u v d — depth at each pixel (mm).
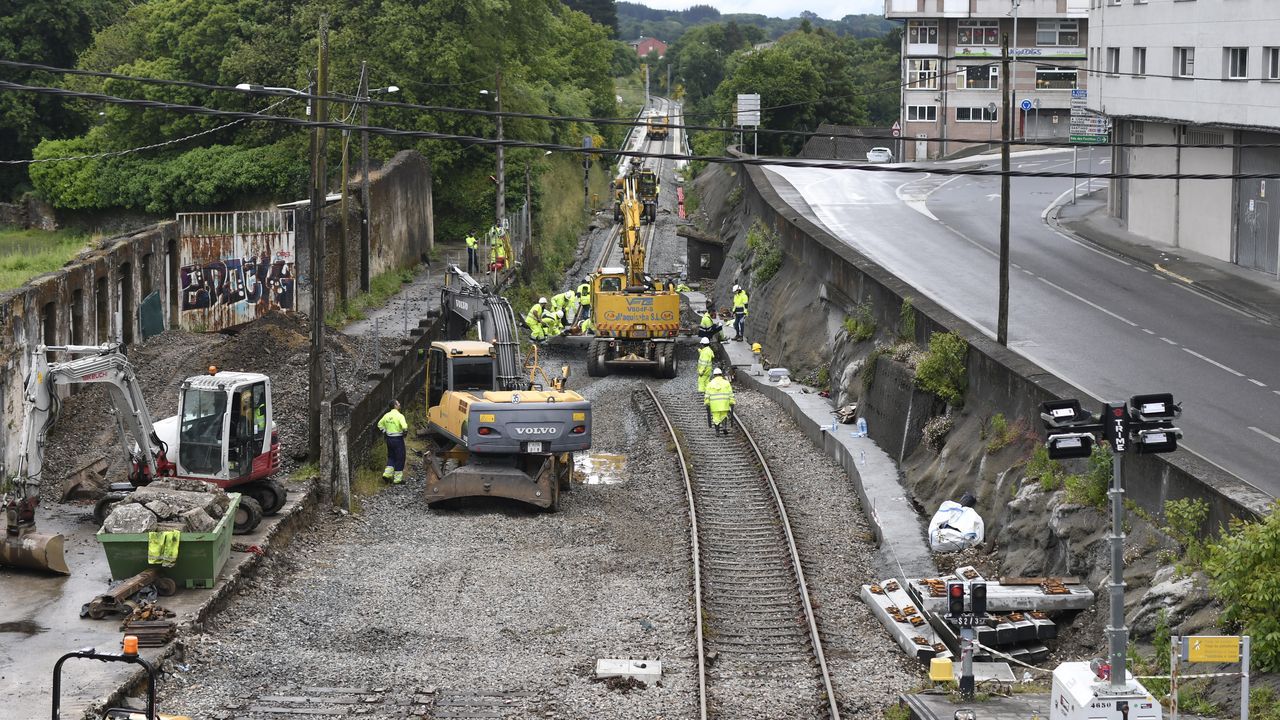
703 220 80500
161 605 19375
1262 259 41156
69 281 31188
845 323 36938
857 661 18969
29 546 20562
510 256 58188
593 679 17766
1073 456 14500
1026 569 21406
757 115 95812
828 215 54812
